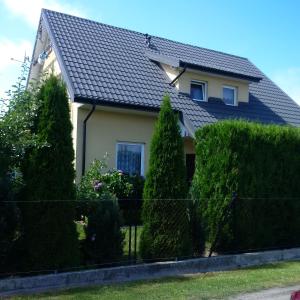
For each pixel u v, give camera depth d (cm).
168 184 884
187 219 898
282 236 1092
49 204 734
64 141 767
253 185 1033
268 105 1969
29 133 757
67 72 1440
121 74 1586
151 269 802
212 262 880
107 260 796
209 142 1038
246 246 1007
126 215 907
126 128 1481
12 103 777
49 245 727
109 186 1199
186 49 2080
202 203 975
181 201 888
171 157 891
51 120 759
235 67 2103
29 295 656
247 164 1027
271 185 1076
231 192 991
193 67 1648
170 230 868
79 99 1330
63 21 1788
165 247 859
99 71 1545
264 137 1067
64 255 738
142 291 696
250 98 1970
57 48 1564
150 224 864
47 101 770
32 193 734
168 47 2014
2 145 735
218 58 2145
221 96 1788
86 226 803
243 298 684
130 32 1989
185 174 910
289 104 2070
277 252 1003
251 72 2148
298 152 1140
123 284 738
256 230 1034
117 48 1777
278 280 796
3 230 685
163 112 911
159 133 903
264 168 1062
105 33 1870
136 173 1396
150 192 882
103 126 1438
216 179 1007
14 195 723
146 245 855
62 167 757
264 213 1055
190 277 809
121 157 1481
